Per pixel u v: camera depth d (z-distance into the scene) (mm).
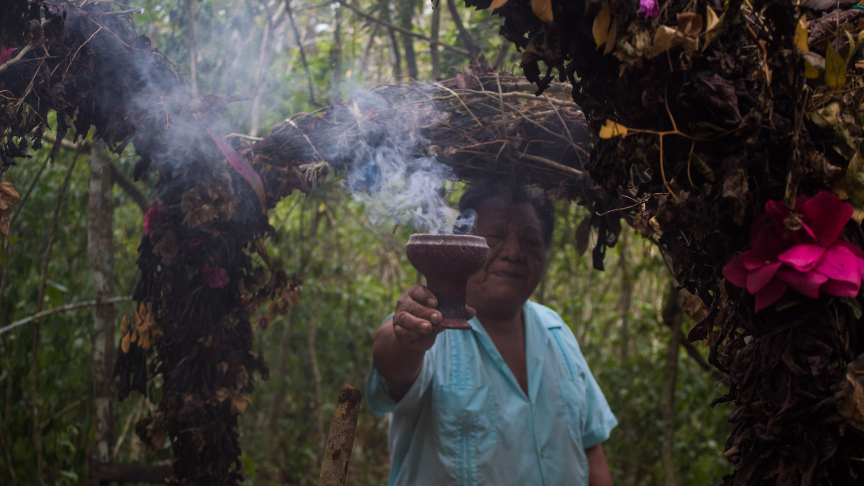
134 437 3289
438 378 1446
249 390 1359
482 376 1463
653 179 710
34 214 2863
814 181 654
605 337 5336
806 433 635
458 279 960
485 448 1409
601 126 679
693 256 779
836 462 629
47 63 1015
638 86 648
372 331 5457
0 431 2453
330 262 4961
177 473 1293
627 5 603
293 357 5160
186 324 1272
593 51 664
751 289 622
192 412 1262
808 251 607
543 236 1537
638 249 3459
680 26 600
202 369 1283
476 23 3000
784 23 583
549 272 4344
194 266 1270
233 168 1269
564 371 1574
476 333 1503
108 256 2201
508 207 1479
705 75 630
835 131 627
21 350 2555
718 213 642
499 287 1460
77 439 2885
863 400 607
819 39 702
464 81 1357
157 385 2756
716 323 983
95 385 2148
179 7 2688
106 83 1088
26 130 986
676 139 657
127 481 1838
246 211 1302
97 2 1072
